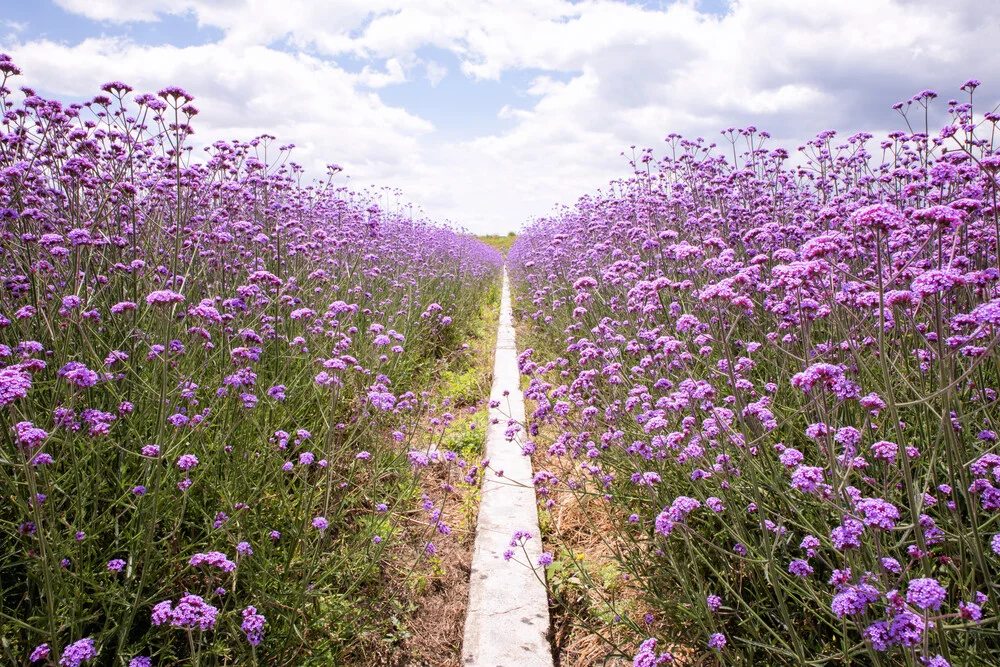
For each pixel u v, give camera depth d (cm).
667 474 308
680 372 356
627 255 603
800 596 231
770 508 264
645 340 427
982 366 280
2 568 223
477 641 267
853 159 552
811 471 184
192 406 315
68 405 231
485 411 568
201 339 354
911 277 281
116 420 277
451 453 367
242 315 421
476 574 314
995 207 237
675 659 219
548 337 755
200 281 438
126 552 255
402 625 285
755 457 280
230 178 528
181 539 269
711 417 282
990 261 333
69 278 351
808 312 301
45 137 392
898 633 147
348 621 262
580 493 357
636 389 343
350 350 487
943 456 242
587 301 517
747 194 661
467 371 711
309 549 273
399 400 494
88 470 267
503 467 436
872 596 157
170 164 457
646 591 269
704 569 275
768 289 327
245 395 296
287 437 305
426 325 702
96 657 197
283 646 231
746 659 218
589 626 260
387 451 396
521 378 657
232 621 219
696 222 542
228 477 293
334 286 552
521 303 1199
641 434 331
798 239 482
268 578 254
